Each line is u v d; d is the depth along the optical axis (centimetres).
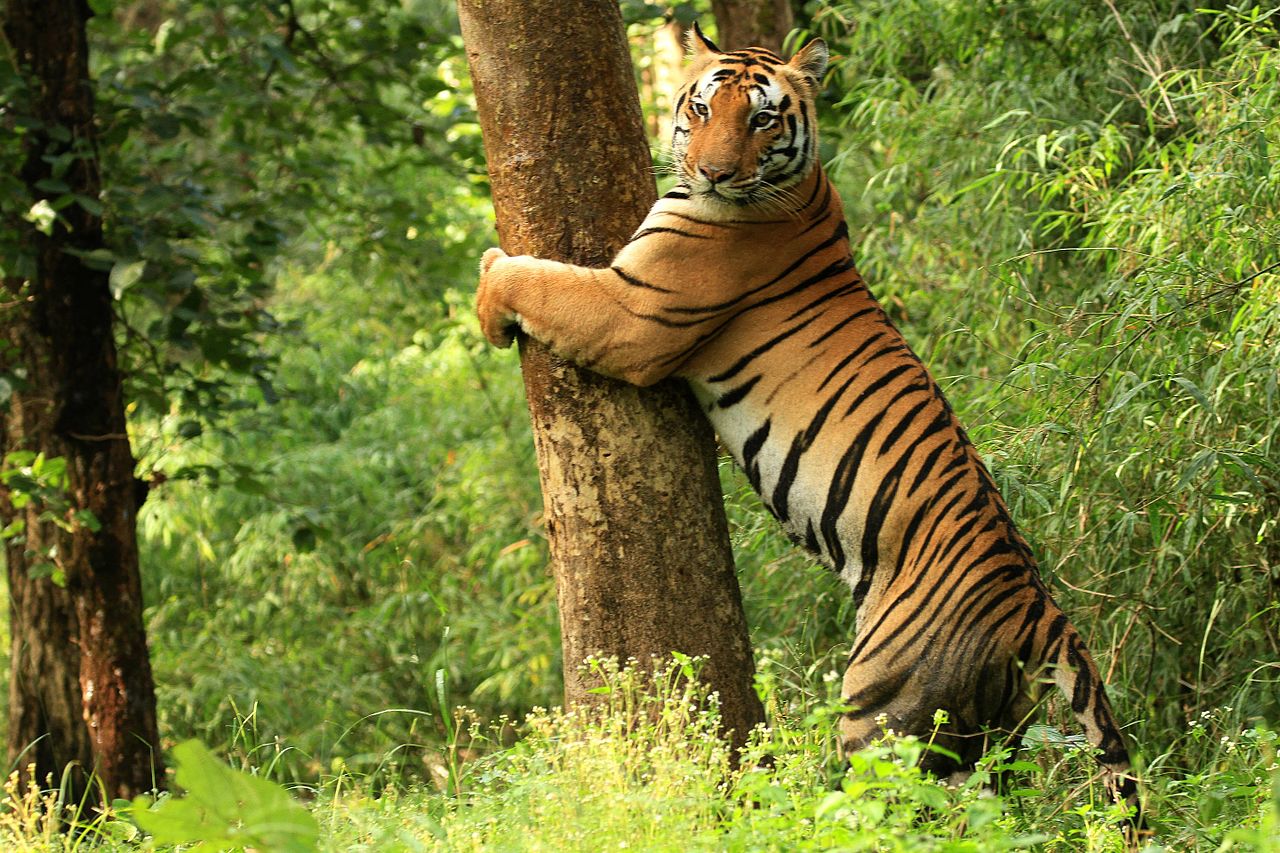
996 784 732
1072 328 940
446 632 838
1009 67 1204
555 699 1673
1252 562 920
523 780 634
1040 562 964
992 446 934
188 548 2023
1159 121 1096
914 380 766
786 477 773
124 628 1338
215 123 1970
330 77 1630
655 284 752
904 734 727
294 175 1589
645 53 2133
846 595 1078
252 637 2003
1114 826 653
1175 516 921
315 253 2334
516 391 1952
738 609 782
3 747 1670
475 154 1666
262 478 2022
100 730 1321
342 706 1734
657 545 758
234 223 1464
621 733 684
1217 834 646
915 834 561
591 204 761
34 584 1330
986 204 1163
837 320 777
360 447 2091
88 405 1322
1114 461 919
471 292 2059
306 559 1911
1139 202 945
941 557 730
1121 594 955
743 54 788
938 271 1252
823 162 1471
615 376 757
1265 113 899
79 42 1312
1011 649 715
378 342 2311
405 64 1588
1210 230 898
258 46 1495
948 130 1200
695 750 686
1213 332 902
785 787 645
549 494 777
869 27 1316
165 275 1283
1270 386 802
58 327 1307
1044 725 725
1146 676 974
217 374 2039
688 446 779
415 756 1005
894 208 1354
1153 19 1141
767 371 774
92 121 1311
